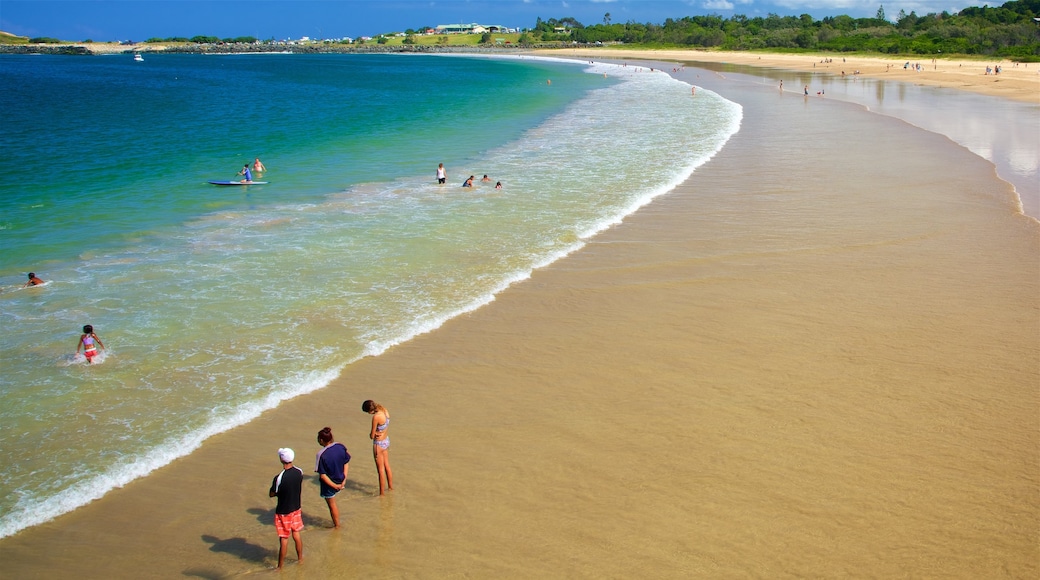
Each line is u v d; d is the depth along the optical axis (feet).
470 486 34.06
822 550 29.50
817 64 413.59
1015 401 40.22
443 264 63.93
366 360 46.29
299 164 116.47
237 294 56.90
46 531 31.60
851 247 66.54
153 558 30.17
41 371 44.83
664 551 29.60
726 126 146.30
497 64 586.86
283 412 40.55
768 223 74.43
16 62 644.27
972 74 287.28
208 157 126.00
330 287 58.39
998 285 56.95
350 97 263.70
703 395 41.52
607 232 72.64
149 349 47.57
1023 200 82.74
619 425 38.70
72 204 89.15
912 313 52.06
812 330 49.65
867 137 127.03
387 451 34.81
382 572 29.01
